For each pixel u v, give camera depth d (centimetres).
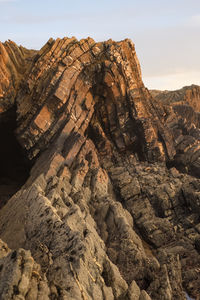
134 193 3669
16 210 2706
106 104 4391
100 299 1820
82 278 1819
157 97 7525
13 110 4250
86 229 2403
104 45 4238
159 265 2441
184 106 5897
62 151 3803
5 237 2450
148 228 3231
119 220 2873
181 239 3102
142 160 4559
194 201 3353
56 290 1653
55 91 3897
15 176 4722
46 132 3944
